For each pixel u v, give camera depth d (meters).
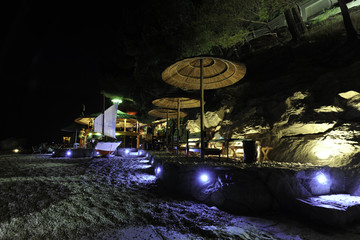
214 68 6.70
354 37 8.50
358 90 6.42
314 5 14.97
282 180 3.89
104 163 9.80
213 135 10.42
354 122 6.11
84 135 21.69
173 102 9.91
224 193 3.89
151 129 20.83
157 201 4.25
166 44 15.02
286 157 6.94
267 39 13.88
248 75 11.70
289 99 8.02
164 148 14.12
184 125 13.48
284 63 10.77
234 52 14.25
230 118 10.37
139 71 18.50
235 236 2.87
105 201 4.11
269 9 10.52
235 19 10.06
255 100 9.77
